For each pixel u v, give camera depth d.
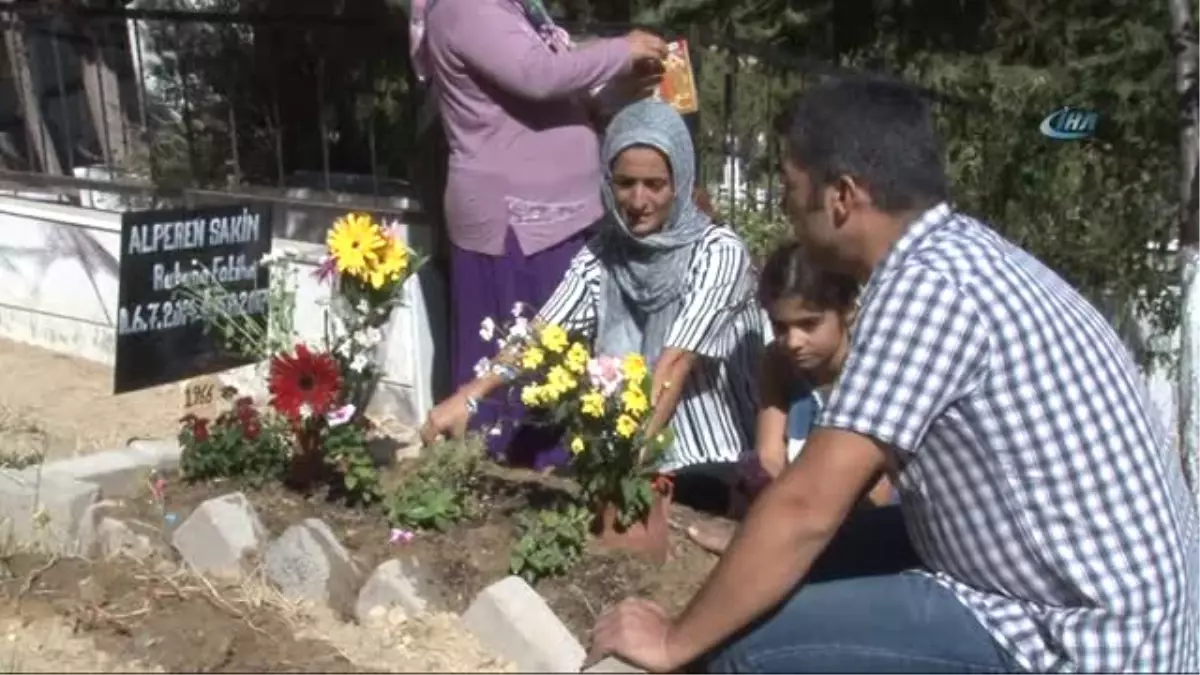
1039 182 6.73
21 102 6.88
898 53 8.32
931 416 2.87
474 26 4.44
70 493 4.12
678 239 4.19
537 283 4.66
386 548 3.86
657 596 3.72
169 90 6.30
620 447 3.84
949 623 2.97
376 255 4.12
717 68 5.95
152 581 3.79
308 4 6.28
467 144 4.63
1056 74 7.66
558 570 3.76
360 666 3.44
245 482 4.18
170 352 4.63
